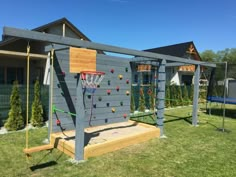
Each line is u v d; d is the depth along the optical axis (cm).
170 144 504
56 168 351
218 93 998
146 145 491
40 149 363
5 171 336
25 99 667
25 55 890
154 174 343
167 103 1195
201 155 435
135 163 384
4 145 457
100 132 548
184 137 571
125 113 690
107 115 635
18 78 1124
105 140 475
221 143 523
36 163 368
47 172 336
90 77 552
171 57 598
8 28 291
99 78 580
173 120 815
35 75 1123
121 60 664
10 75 1101
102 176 329
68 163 372
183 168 369
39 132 573
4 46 1024
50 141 465
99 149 420
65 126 521
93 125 602
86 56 386
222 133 625
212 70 957
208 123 770
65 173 334
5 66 1065
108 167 362
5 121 629
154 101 869
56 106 497
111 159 399
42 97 699
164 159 407
